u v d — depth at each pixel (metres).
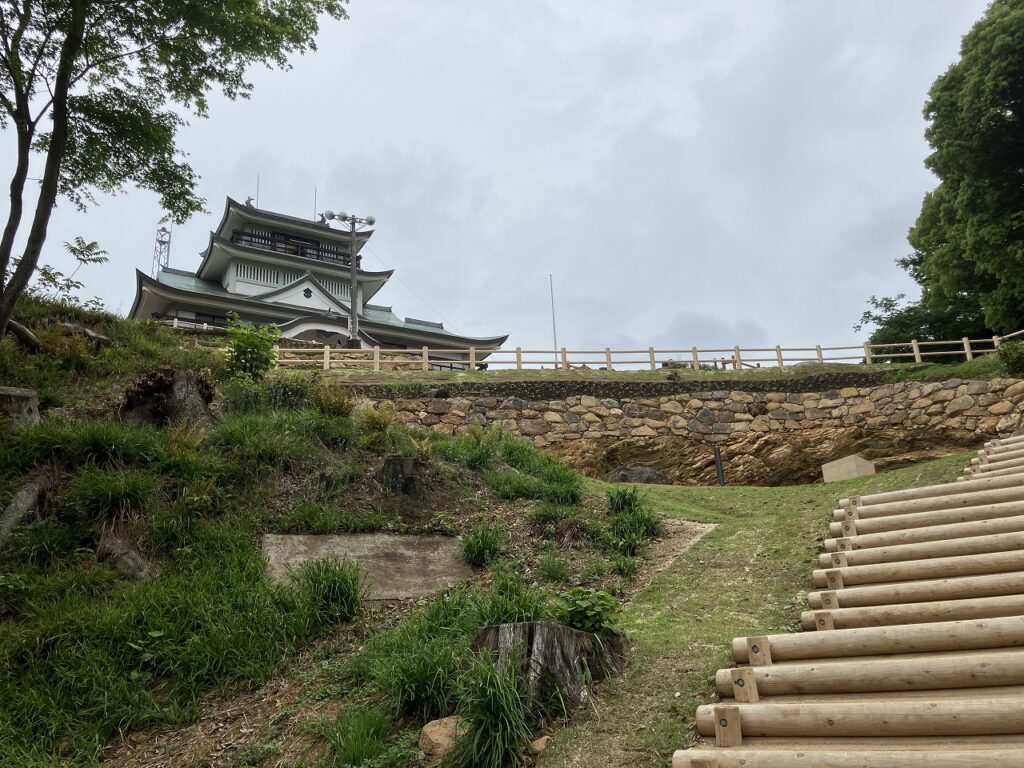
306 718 5.05
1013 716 3.35
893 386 19.00
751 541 8.23
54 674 5.57
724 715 3.85
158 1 9.41
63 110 9.21
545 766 4.08
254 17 9.80
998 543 6.01
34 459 7.83
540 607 5.62
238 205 37.94
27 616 6.14
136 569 6.91
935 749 3.34
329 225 41.56
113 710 5.32
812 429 19.31
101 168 10.47
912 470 11.71
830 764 3.30
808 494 11.25
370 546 7.97
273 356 12.74
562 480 11.18
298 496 8.68
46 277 12.88
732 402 19.83
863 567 6.10
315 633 6.26
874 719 3.60
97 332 13.11
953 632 4.36
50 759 4.81
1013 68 19.17
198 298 32.00
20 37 8.93
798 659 4.65
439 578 7.56
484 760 4.09
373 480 9.32
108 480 7.62
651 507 10.05
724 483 18.69
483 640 4.88
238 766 4.64
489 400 18.75
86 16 9.29
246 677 5.72
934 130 21.22
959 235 21.00
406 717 4.80
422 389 18.44
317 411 10.76
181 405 9.82
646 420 19.41
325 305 35.88
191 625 6.19
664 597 6.77
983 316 26.56
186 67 10.29
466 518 9.02
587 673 4.77
